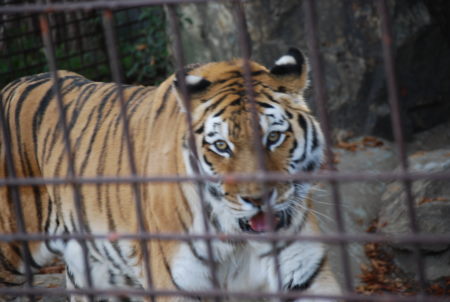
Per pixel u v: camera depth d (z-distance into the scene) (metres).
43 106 5.28
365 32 8.27
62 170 4.98
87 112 5.07
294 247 4.10
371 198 7.24
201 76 4.19
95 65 9.42
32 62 9.77
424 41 8.38
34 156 5.23
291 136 3.97
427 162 7.21
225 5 8.27
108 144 4.78
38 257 5.21
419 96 8.45
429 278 6.32
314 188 4.30
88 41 9.95
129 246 4.61
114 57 2.66
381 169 7.62
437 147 8.29
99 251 4.91
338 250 6.63
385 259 6.67
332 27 8.30
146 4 2.52
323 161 4.22
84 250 2.90
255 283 4.34
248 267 4.30
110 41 2.64
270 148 3.91
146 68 8.94
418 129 8.50
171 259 4.09
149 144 4.42
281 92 4.06
